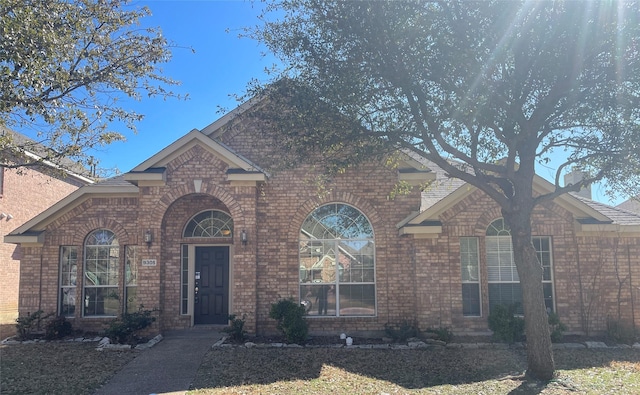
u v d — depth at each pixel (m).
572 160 9.76
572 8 8.44
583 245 12.92
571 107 9.62
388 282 13.28
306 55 9.55
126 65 9.52
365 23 9.05
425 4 9.01
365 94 9.55
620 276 12.83
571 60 8.84
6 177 19.12
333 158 10.88
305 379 9.06
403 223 13.24
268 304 13.22
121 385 8.78
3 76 7.72
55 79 8.34
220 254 14.30
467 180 9.45
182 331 13.45
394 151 10.84
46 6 8.31
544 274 13.03
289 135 9.65
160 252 13.05
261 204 13.58
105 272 14.18
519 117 9.35
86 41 9.34
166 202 13.12
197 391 8.38
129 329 11.92
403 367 9.89
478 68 9.08
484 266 12.88
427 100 9.78
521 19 8.71
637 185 10.22
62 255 14.27
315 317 13.24
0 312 18.72
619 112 9.30
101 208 14.18
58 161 9.75
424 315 12.63
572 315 12.71
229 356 10.78
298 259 13.42
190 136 13.07
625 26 8.38
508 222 9.30
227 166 13.18
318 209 13.77
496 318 11.88
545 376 8.71
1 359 10.66
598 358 10.64
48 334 12.83
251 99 10.08
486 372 9.48
